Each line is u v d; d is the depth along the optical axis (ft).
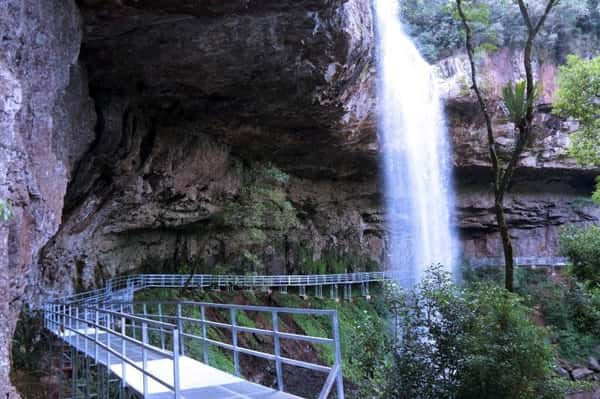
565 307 92.68
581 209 130.82
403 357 27.37
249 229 90.63
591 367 82.12
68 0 32.37
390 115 84.69
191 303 29.91
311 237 105.19
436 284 28.84
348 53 50.06
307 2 38.55
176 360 18.24
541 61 105.09
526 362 24.82
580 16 109.91
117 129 52.49
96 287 71.46
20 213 24.76
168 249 86.28
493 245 129.18
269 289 94.38
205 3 36.27
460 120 96.99
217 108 61.72
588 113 52.85
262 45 44.01
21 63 26.40
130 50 43.27
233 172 81.41
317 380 68.95
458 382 25.52
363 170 103.19
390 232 115.34
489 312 26.27
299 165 93.45
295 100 58.85
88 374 34.14
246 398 20.95
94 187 59.36
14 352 41.83
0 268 22.49
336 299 101.19
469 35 40.50
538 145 109.29
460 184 119.03
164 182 68.59
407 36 101.35
